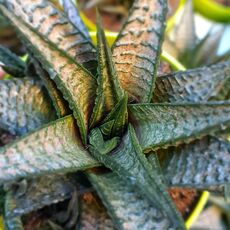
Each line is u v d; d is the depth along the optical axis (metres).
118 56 0.19
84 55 0.20
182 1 0.35
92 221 0.19
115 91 0.18
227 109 0.17
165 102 0.20
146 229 0.17
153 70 0.19
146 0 0.18
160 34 0.19
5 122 0.19
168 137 0.18
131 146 0.18
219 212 0.31
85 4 0.36
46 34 0.19
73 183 0.19
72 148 0.18
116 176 0.18
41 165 0.16
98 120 0.19
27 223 0.21
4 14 0.16
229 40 0.36
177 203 0.23
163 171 0.19
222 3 0.42
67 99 0.17
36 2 0.18
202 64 0.31
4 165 0.16
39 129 0.17
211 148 0.19
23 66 0.22
